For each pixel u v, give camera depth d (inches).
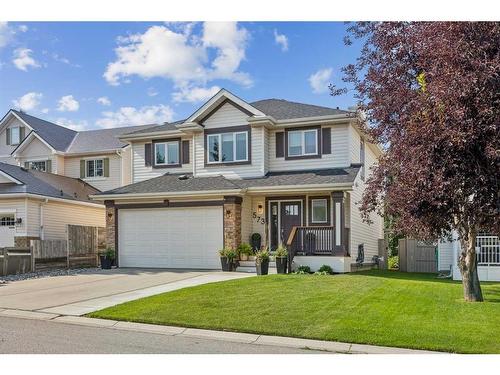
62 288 539.5
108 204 819.4
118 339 316.8
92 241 890.1
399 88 400.5
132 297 466.0
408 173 359.6
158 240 790.5
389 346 293.0
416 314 363.9
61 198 925.8
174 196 772.0
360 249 832.3
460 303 409.4
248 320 354.3
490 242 652.1
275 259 697.0
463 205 363.6
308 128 823.1
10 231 876.6
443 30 354.6
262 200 813.9
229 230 741.9
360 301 416.8
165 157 916.0
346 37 447.5
